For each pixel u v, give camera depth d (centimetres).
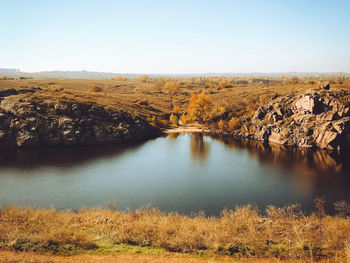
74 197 3684
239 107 10675
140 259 1204
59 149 6638
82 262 1149
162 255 1249
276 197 3675
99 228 1606
